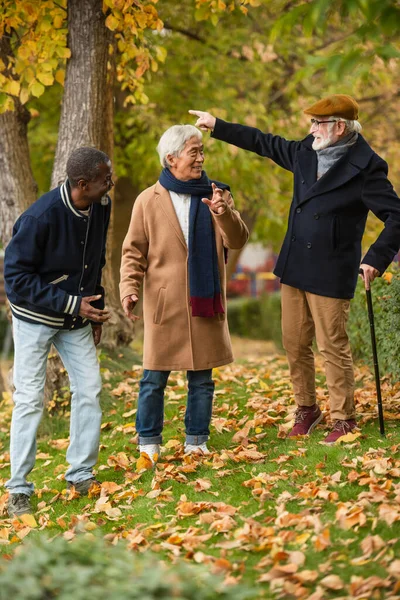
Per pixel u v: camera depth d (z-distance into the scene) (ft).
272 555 13.24
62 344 18.45
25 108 30.04
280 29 14.44
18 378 18.04
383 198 18.29
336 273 18.74
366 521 14.03
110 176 17.37
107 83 28.04
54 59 26.37
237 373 30.94
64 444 24.16
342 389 19.15
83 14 27.02
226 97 46.80
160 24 26.76
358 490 15.67
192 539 14.42
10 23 26.61
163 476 18.21
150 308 19.08
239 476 17.66
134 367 29.37
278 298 60.64
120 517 16.67
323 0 13.53
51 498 18.99
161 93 45.73
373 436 19.06
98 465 21.04
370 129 57.52
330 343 19.03
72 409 18.58
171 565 13.46
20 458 18.06
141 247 19.20
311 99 47.42
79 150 17.16
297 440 19.83
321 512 14.88
